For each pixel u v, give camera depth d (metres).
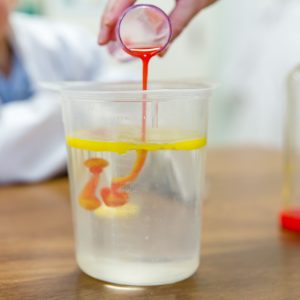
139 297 0.54
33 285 0.56
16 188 0.89
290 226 0.69
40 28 1.23
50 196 0.83
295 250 0.63
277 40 1.60
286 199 0.72
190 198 0.56
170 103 0.54
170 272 0.56
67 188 0.88
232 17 1.76
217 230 0.68
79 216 0.57
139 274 0.55
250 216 0.73
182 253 0.56
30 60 1.18
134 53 0.55
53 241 0.66
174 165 0.54
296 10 1.54
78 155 0.56
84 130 0.55
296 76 0.72
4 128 0.93
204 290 0.55
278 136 1.60
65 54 1.24
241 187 0.86
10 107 1.00
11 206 0.78
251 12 1.69
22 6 1.59
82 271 0.58
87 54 1.27
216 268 0.59
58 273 0.58
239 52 1.74
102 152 0.54
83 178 0.55
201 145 0.56
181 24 0.58
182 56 1.74
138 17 0.54
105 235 0.55
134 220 0.54
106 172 0.54
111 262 0.55
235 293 0.54
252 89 1.70
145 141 0.53
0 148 0.91
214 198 0.81
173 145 0.54
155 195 0.54
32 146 0.94
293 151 0.72
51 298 0.54
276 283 0.56
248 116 1.73
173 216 0.55
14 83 1.18
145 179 0.54
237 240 0.66
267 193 0.83
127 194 0.54
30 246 0.64
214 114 1.84
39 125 0.94
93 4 1.61
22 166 0.93
